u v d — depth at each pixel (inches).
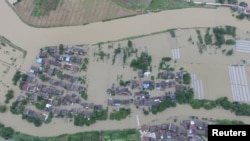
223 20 7549.2
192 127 6491.1
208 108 6658.5
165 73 6998.0
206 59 7160.4
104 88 7017.7
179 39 7401.6
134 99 6840.6
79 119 6737.2
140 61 7130.9
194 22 7568.9
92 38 7568.9
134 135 6560.0
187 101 6722.4
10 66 7460.6
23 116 6914.4
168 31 7495.1
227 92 6806.1
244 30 7401.6
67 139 6643.7
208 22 7544.3
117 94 6929.1
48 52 7470.5
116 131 6624.0
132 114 6742.1
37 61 7416.3
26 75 7268.7
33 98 7047.2
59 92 7027.6
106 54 7347.4
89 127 6727.4
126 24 7657.5
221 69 7047.2
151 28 7573.8
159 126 6560.0
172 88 6894.7
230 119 6565.0
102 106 6850.4
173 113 6688.0
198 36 7386.8
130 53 7308.1
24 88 7150.6
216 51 7224.4
